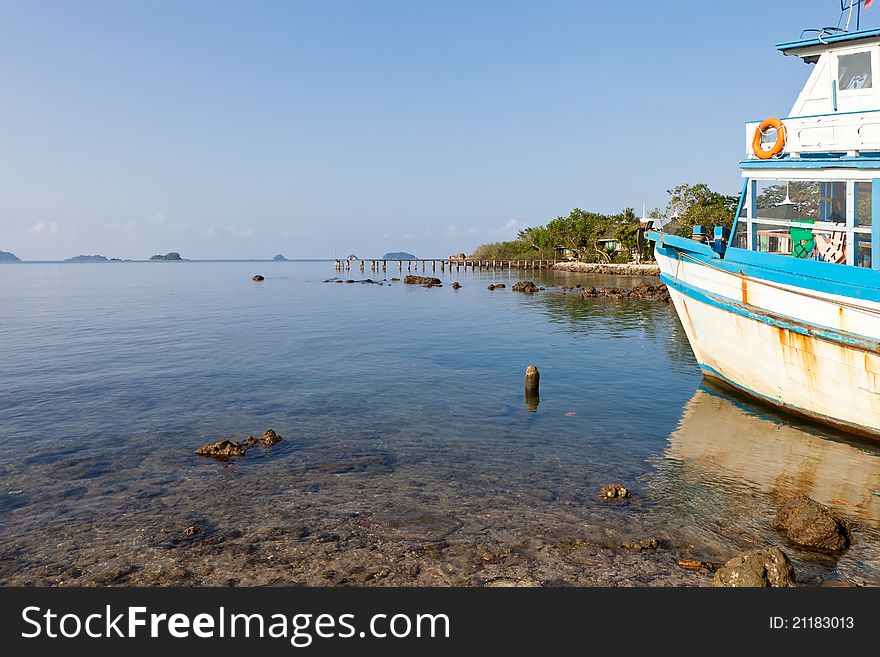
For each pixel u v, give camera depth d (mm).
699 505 9641
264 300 59062
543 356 24453
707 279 15812
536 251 124375
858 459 11953
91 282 110125
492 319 38594
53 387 18891
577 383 19312
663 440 13297
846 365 12711
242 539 8430
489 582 7289
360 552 8031
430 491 10250
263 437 13094
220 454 12164
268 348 27062
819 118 13453
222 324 37156
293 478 10891
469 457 12133
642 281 76000
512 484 10602
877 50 13320
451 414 15570
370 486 10484
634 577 7387
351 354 25297
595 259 104562
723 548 8172
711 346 16625
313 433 13844
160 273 174000
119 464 11664
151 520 9070
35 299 62969
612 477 10984
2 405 16516
